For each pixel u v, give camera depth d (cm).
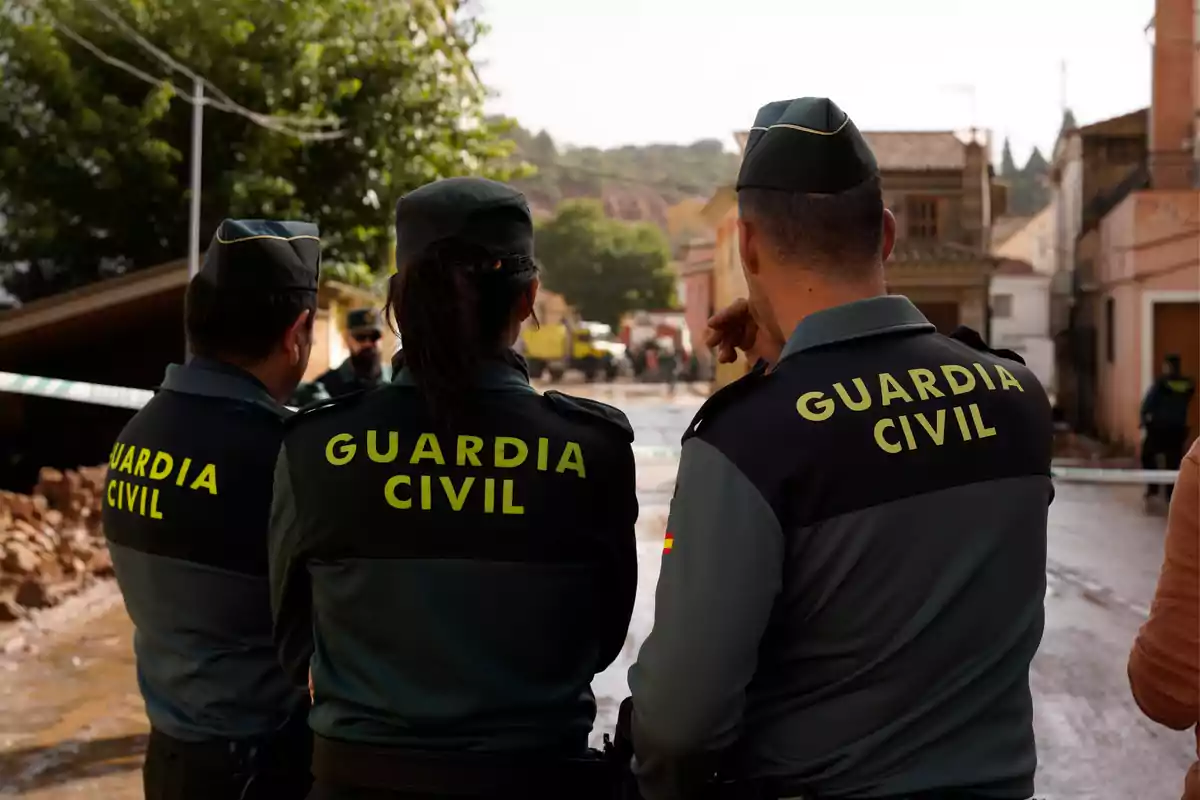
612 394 4075
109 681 590
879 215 175
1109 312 2172
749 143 180
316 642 189
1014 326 3434
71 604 730
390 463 183
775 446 160
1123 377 2033
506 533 181
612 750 188
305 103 1630
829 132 170
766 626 160
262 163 1617
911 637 160
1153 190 1955
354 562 182
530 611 182
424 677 180
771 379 167
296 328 227
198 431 219
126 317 1350
